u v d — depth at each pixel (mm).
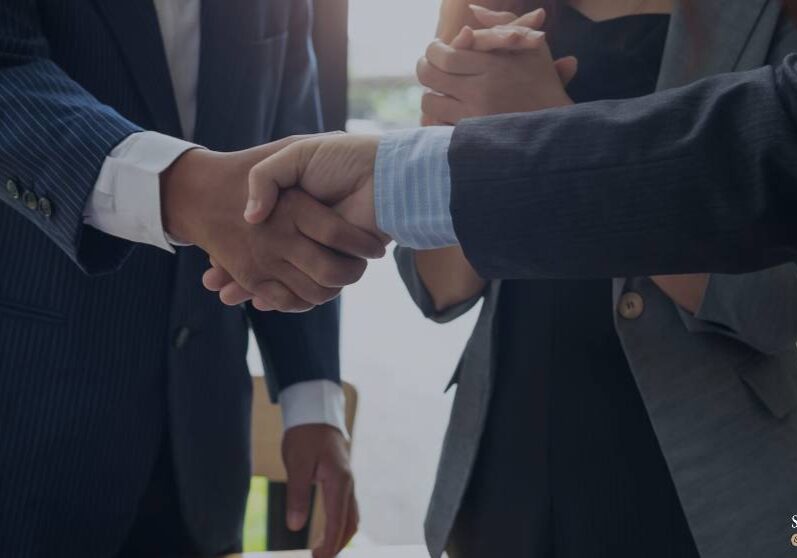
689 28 1148
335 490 1657
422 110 1262
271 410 2115
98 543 1400
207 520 1552
